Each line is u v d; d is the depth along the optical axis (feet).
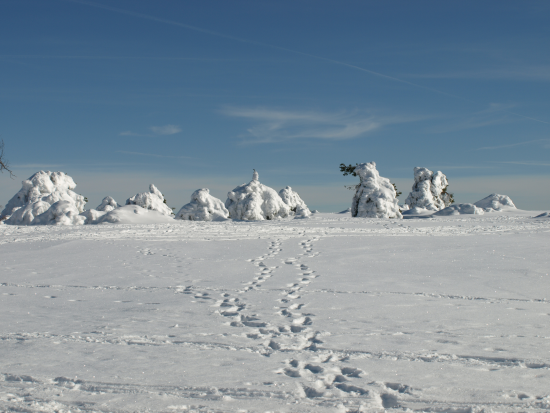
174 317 24.00
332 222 98.78
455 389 14.21
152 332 20.83
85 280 35.96
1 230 79.41
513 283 34.06
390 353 17.78
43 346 18.37
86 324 22.30
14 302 27.94
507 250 51.08
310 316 24.21
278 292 30.96
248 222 103.40
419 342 19.34
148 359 16.90
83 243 58.18
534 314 24.79
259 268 41.57
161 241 61.26
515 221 102.06
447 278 36.09
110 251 52.13
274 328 21.66
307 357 17.30
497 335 20.52
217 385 14.46
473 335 20.49
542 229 77.87
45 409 12.65
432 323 22.74
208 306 26.78
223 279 36.24
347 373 15.74
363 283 34.12
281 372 15.69
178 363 16.49
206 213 120.16
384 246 55.62
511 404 13.17
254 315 24.38
